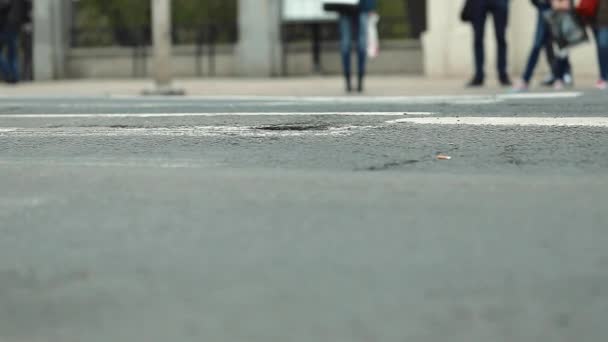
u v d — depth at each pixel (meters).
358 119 15.15
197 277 5.57
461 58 37.78
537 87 28.16
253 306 4.99
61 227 7.08
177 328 4.69
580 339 4.43
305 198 8.01
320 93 26.98
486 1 29.11
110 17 43.69
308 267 5.71
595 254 5.93
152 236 6.66
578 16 26.67
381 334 4.50
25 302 5.21
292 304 5.01
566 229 6.65
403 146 11.70
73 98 24.84
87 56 43.78
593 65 35.81
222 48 42.19
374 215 7.23
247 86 33.06
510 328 4.58
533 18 37.03
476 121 14.14
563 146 11.45
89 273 5.74
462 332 4.52
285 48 41.72
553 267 5.64
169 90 27.95
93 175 9.73
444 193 8.19
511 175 9.34
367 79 37.50
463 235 6.50
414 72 40.34
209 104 20.41
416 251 6.05
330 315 4.81
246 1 41.53
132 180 9.28
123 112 18.16
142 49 43.16
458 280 5.38
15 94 28.55
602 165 10.04
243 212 7.43
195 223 7.06
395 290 5.21
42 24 43.28
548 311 4.84
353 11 27.25
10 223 7.29
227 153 11.43
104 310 5.03
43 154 11.87
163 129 14.34
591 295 5.09
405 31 40.44
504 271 5.56
